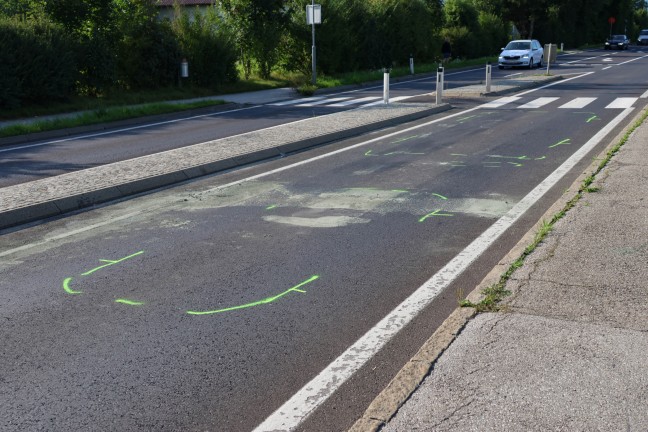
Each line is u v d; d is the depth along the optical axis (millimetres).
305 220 7793
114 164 11211
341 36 33906
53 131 17297
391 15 38875
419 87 28625
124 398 3953
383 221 7656
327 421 3670
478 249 6578
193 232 7438
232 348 4582
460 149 12391
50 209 8461
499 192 8938
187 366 4336
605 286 4988
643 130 12422
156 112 20781
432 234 7105
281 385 4074
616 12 89500
